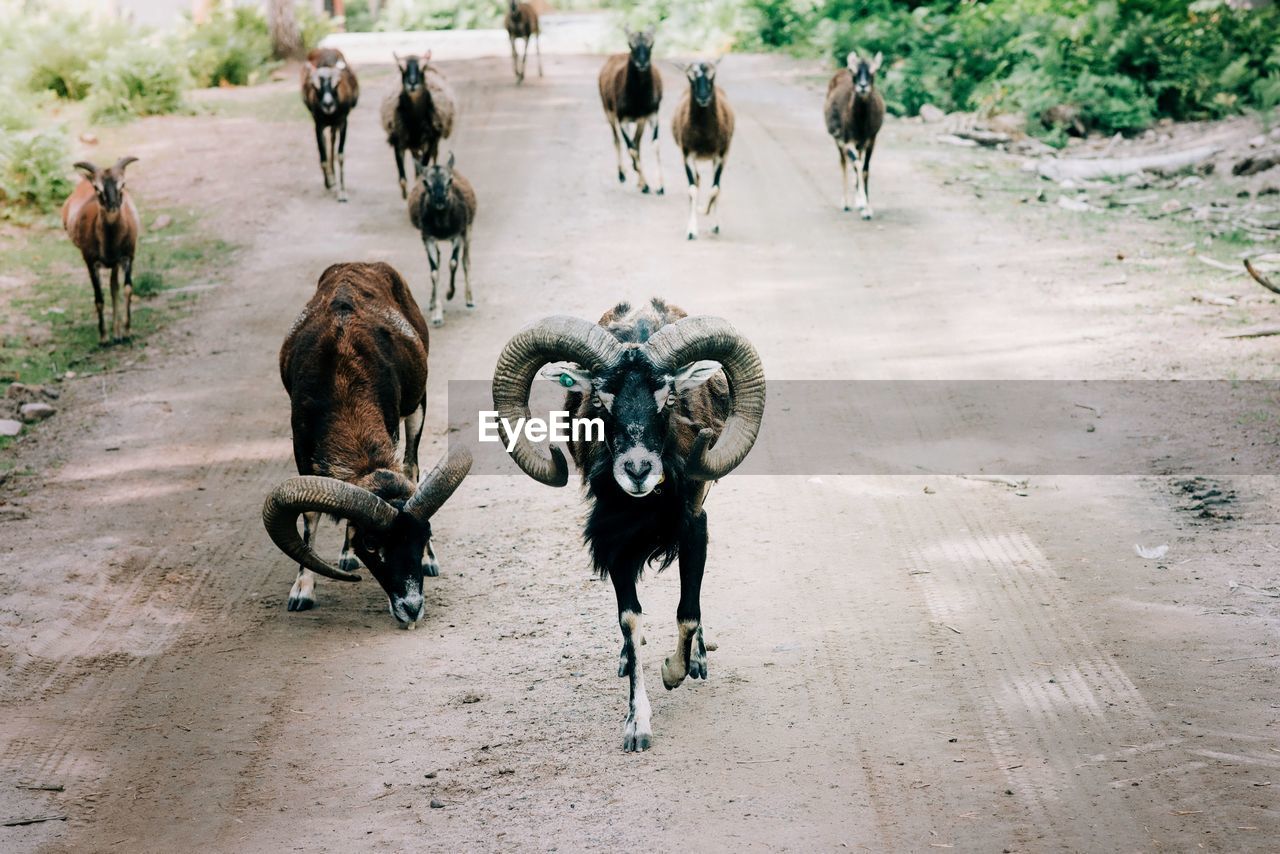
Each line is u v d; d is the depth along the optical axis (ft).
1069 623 26.07
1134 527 30.55
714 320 22.34
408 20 164.25
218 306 52.95
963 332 46.50
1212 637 24.88
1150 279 51.29
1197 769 20.53
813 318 48.60
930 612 26.96
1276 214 59.26
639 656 22.68
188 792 21.80
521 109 91.66
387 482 26.91
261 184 71.82
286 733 23.58
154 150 79.56
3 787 21.94
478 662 25.93
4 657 26.45
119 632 27.84
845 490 33.88
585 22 155.84
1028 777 20.74
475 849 19.69
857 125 61.46
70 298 53.98
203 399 43.01
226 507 34.76
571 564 30.42
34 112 82.74
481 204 67.10
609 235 60.70
